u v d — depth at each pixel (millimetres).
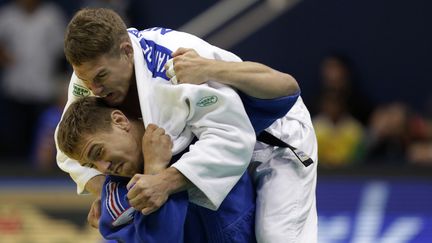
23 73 44500
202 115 15688
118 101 16016
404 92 43125
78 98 16656
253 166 17219
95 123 15719
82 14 15625
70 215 30578
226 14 41594
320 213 30219
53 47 44719
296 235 16797
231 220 16594
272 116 16375
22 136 44688
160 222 15547
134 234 15914
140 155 16016
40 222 30125
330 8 43188
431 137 38344
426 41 43031
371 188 32625
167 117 15930
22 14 44688
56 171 35469
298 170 17234
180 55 16016
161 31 16859
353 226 29062
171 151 15734
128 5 41750
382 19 43188
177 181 15430
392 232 28547
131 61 15945
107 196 16344
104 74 15547
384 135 38219
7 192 33000
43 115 40500
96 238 28812
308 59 43031
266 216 16797
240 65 15898
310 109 39688
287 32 42938
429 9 42938
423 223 29109
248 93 15945
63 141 15930
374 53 43250
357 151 37594
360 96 40281
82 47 15352
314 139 17922
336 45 43281
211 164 15453
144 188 15141
